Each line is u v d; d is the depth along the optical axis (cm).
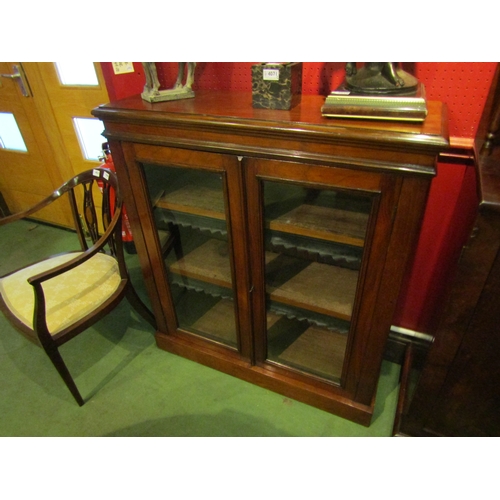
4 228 269
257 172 94
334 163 83
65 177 232
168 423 135
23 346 172
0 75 201
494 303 80
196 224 121
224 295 136
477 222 72
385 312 101
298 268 129
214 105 103
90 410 141
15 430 134
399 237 87
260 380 144
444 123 80
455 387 98
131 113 101
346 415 132
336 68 108
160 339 162
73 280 145
